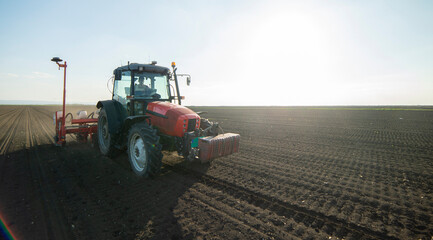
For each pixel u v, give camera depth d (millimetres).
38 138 8648
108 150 5344
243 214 2994
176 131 4488
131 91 4992
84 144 7398
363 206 3262
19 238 2396
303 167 5109
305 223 2809
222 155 4598
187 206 3193
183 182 4105
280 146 7484
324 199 3471
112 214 2947
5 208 3051
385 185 4082
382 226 2740
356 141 8484
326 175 4594
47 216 2869
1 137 8859
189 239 2438
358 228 2705
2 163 5188
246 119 18312
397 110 32531
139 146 4492
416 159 5914
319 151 6754
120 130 5031
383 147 7426
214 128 4918
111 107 5430
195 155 4387
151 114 4871
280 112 28641
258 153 6449
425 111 29859
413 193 3732
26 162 5270
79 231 2557
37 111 28453
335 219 2898
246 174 4578
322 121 16562
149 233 2541
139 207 3150
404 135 10070
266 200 3426
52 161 5371
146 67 5051
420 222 2844
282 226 2727
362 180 4324
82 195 3512
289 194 3635
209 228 2654
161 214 2963
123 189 3766
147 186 3910
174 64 5652
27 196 3441
